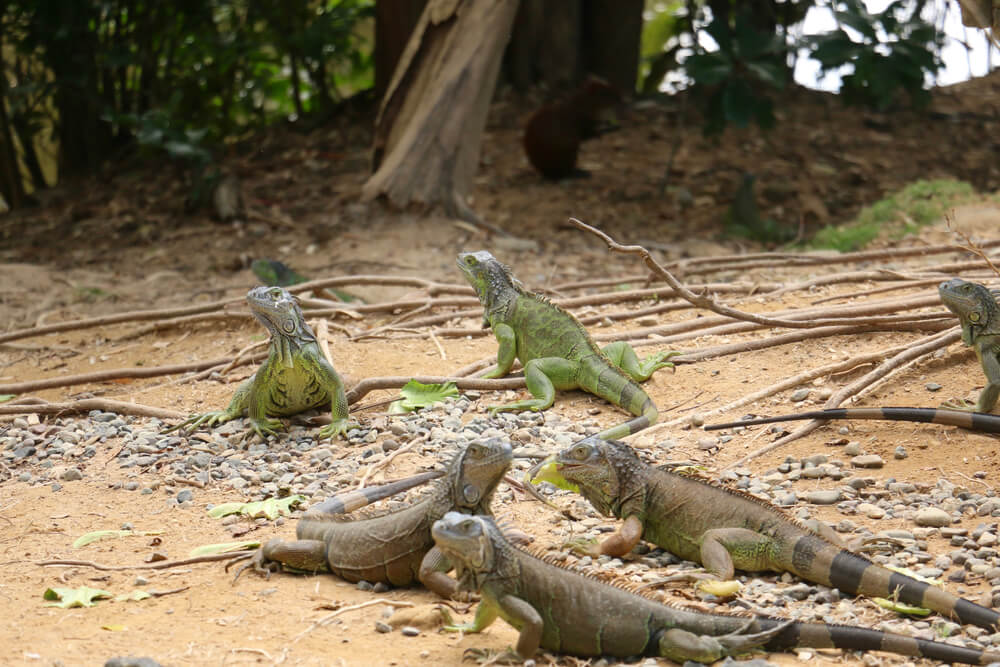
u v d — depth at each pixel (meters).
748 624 4.55
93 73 19.81
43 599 5.34
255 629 4.88
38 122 20.80
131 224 17.56
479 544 4.47
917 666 4.40
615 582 4.80
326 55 20.92
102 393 9.84
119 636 4.81
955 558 5.49
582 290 12.95
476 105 16.62
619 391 8.15
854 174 18.75
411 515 5.33
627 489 5.77
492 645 4.73
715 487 5.70
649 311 10.38
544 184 18.62
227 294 13.78
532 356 8.73
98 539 6.23
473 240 15.73
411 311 11.16
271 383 8.05
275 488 6.94
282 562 5.66
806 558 5.26
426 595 5.34
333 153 19.77
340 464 7.38
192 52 21.41
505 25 16.67
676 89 23.72
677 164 19.44
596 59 22.59
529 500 6.57
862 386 7.89
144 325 12.23
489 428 7.94
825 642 4.52
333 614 5.06
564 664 4.61
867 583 5.05
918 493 6.39
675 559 5.74
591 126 18.45
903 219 15.20
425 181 16.39
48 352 11.60
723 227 16.84
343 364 9.66
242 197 17.45
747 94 16.77
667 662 4.55
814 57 16.73
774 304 10.37
